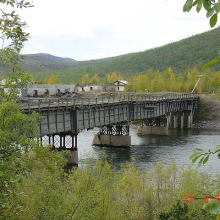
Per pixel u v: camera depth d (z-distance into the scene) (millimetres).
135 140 65875
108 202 15336
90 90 127000
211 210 3088
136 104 57969
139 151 51750
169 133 76875
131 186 17953
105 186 16750
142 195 17812
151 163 41469
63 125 38531
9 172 9469
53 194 12625
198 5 3207
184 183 18266
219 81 121500
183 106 85375
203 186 17797
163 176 19578
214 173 32094
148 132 74750
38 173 13484
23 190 12000
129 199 17500
